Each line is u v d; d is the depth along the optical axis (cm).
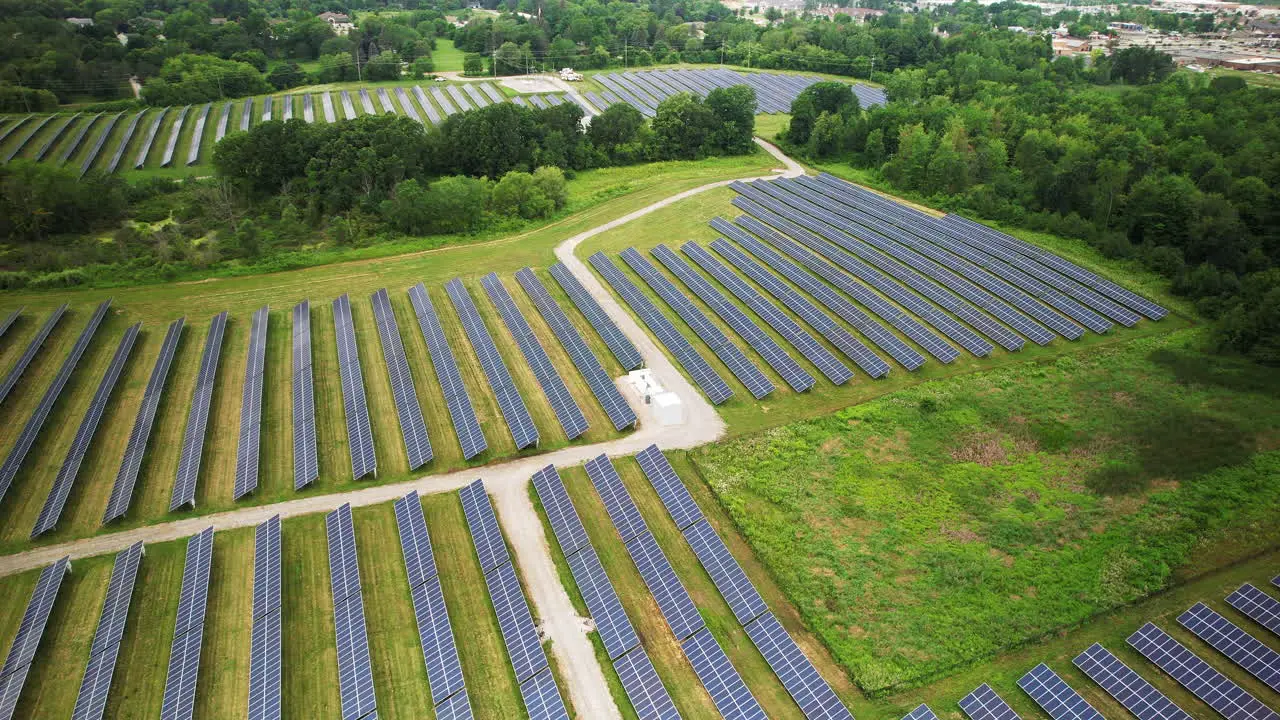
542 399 8119
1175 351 8238
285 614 5716
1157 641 4909
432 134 14762
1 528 6544
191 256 11225
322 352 9169
